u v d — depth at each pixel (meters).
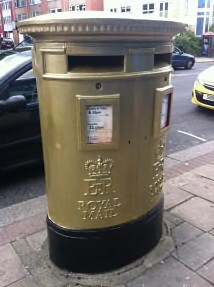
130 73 1.69
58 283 1.97
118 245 2.01
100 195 1.88
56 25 1.51
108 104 1.69
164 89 1.89
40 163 3.68
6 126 3.29
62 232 1.96
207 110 6.95
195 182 3.27
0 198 3.24
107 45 1.60
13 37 42.69
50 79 1.68
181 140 5.01
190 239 2.34
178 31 1.85
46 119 1.81
